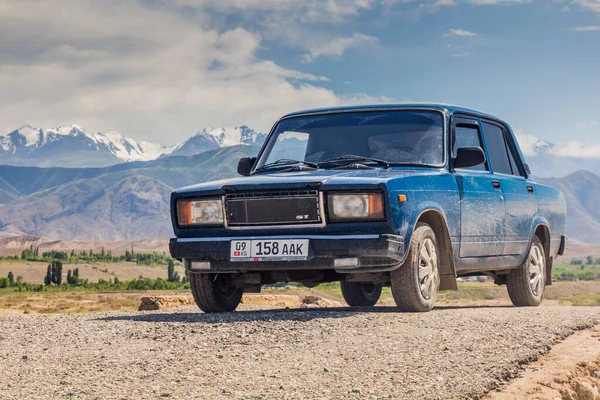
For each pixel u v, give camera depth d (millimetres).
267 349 5258
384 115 8297
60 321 7164
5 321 7250
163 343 5551
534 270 9727
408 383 4258
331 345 5371
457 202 7918
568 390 4617
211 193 7434
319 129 8398
